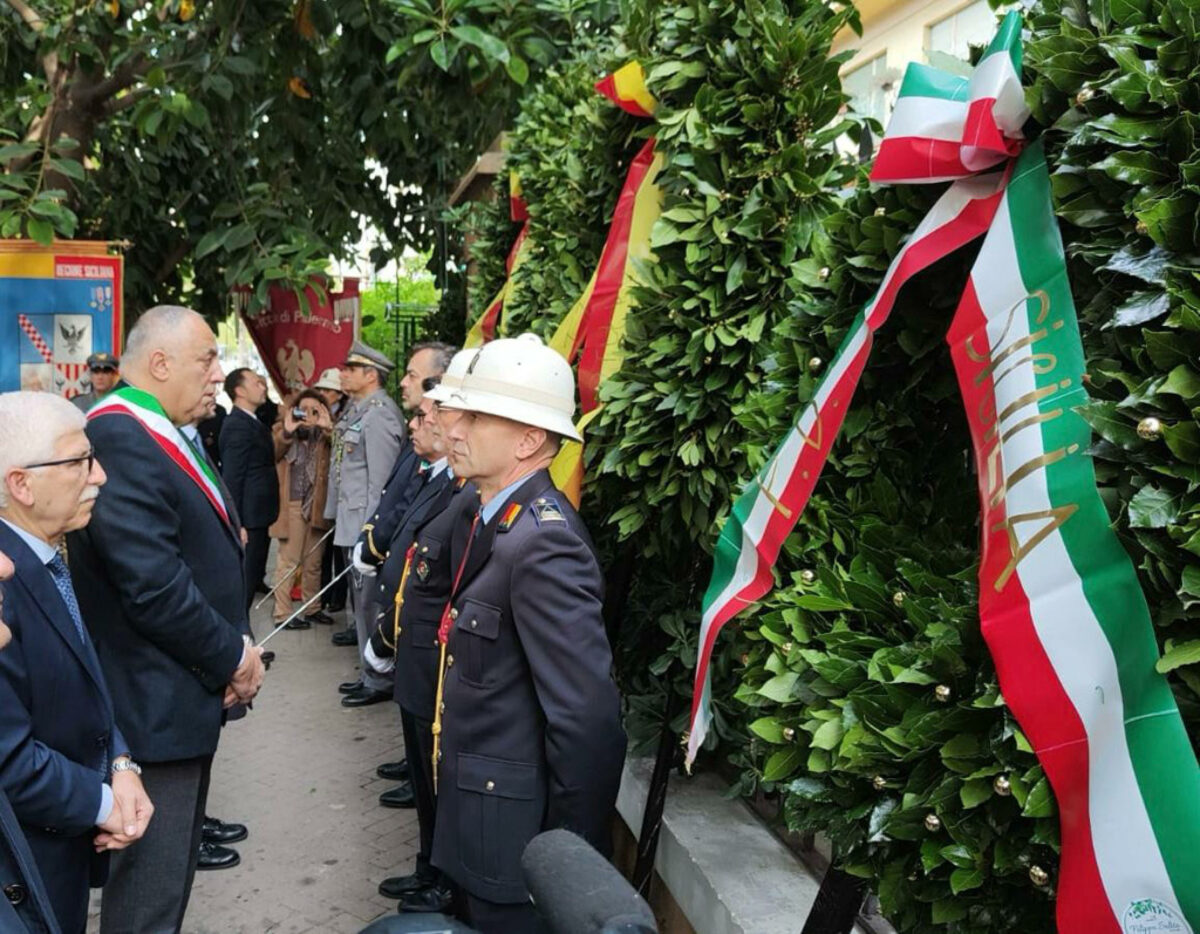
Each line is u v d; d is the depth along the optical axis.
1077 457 1.26
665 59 2.70
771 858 2.62
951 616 1.40
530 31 5.03
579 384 3.09
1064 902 1.19
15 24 6.49
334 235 8.26
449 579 3.30
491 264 5.80
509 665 2.40
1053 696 1.22
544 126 4.56
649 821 2.85
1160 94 1.24
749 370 2.49
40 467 2.30
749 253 2.56
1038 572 1.27
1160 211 1.20
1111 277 1.32
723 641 2.74
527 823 2.38
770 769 1.63
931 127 1.56
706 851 2.67
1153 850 1.11
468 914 2.55
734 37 2.60
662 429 2.68
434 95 5.77
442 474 4.08
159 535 2.80
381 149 7.47
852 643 1.54
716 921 2.43
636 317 2.76
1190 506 1.15
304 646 7.27
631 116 3.32
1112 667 1.18
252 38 6.08
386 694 6.07
